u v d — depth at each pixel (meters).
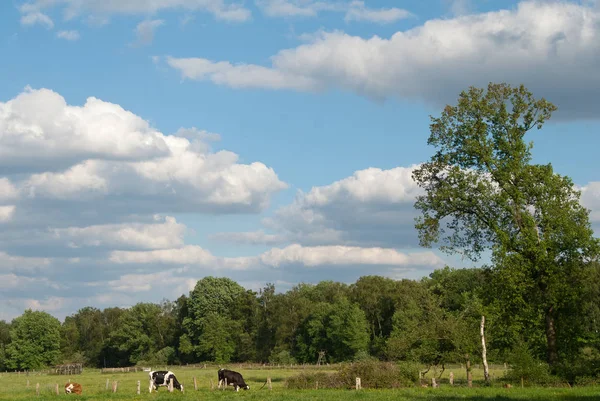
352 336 97.94
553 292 44.44
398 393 36.84
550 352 46.50
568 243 44.34
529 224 45.06
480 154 46.53
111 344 141.25
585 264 45.72
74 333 158.50
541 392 35.56
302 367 96.81
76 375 95.62
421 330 46.12
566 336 46.72
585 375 42.28
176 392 44.34
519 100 46.62
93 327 163.75
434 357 46.34
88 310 180.12
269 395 37.94
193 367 112.94
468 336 45.03
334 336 104.44
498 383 44.16
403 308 96.19
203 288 133.38
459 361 45.91
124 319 139.12
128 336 136.38
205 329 122.94
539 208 46.06
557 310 46.84
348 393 37.66
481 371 66.94
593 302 47.56
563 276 45.00
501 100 46.97
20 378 86.44
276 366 101.62
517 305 45.59
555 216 44.88
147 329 139.38
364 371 45.28
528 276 45.47
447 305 89.38
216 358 121.38
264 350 122.19
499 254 44.44
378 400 33.00
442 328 45.25
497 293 45.66
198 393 42.09
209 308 131.00
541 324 48.50
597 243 44.12
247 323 127.62
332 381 45.53
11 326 159.75
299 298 121.81
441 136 48.03
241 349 124.12
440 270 102.94
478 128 46.47
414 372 45.62
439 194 46.72
